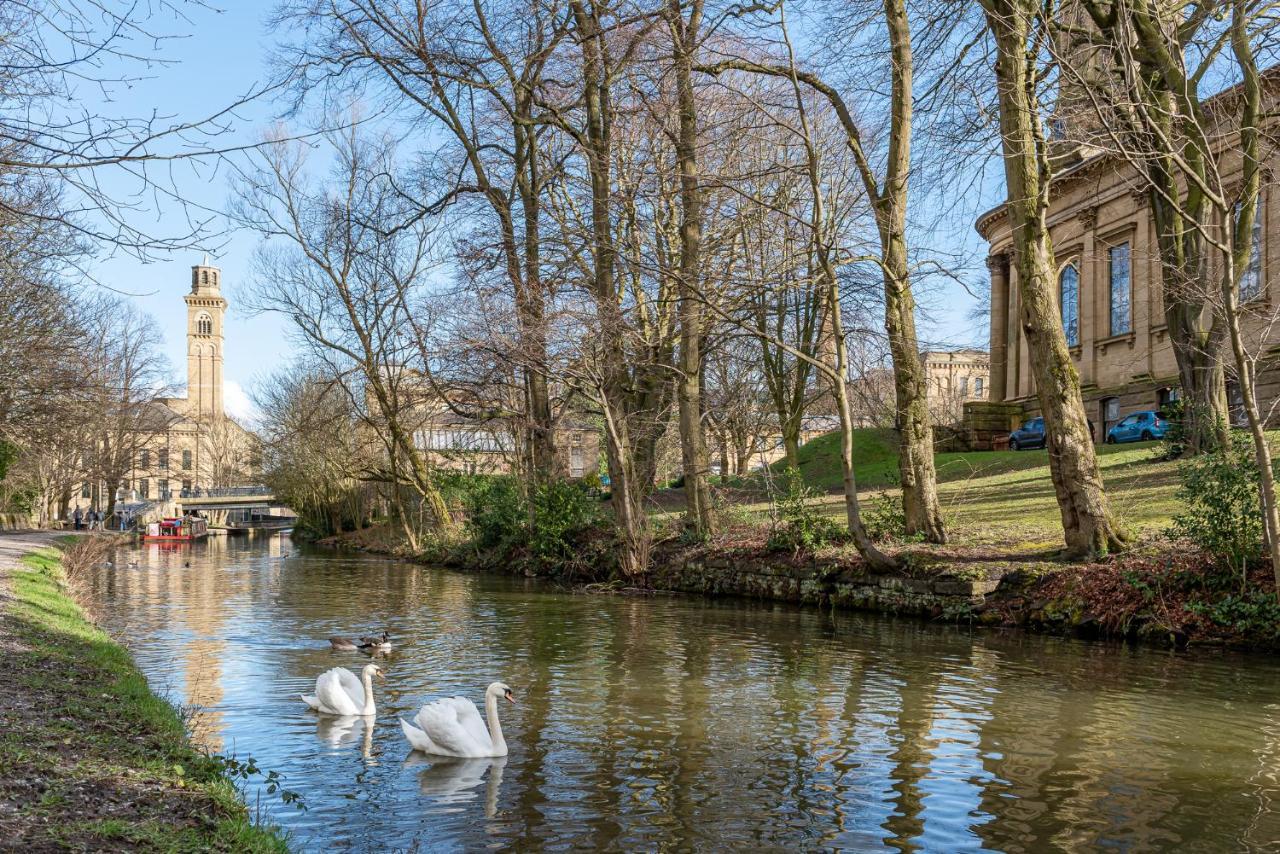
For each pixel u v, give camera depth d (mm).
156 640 17438
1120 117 15281
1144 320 43406
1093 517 17969
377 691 12906
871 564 20719
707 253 26797
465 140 33062
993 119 17625
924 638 16812
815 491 24953
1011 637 16734
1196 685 12523
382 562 42938
